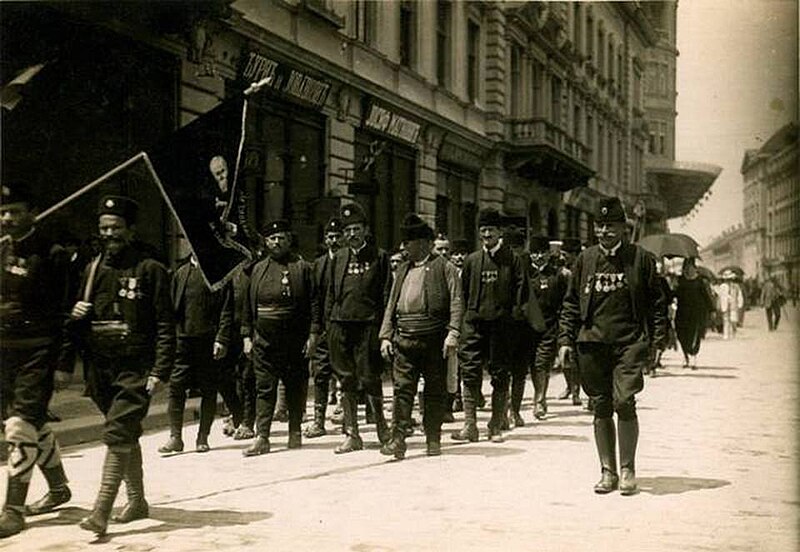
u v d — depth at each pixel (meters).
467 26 24.95
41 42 10.29
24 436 4.99
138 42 11.92
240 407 8.53
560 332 6.27
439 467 6.88
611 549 4.58
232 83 14.25
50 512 5.48
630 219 38.50
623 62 42.53
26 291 5.01
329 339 7.70
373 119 19.19
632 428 5.96
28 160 10.10
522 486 6.18
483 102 26.42
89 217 11.26
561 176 31.20
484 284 8.24
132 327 5.01
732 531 4.95
